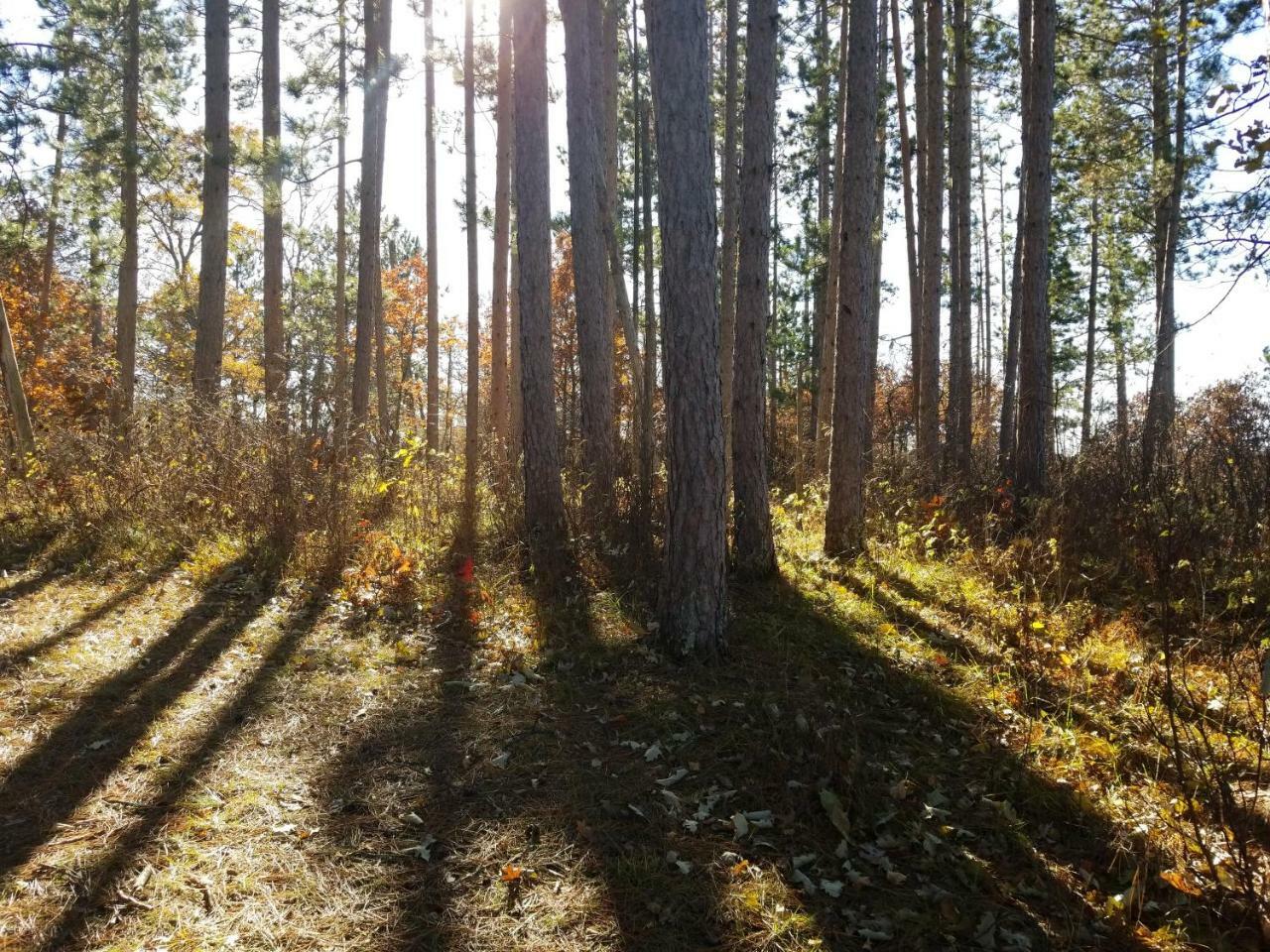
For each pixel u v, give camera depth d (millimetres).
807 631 5805
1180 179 12539
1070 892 3119
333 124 13867
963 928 2875
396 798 3592
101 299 16875
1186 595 6223
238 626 5688
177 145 12594
